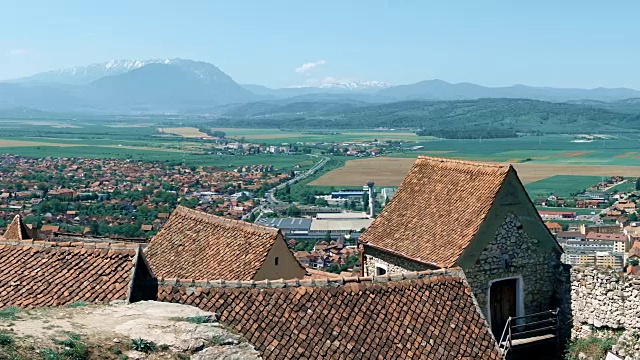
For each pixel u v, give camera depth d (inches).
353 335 743.7
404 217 1213.7
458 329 799.1
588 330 1112.2
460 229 1089.4
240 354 630.5
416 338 767.7
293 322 735.1
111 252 804.6
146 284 759.7
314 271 1325.0
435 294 828.6
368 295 794.8
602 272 1098.7
